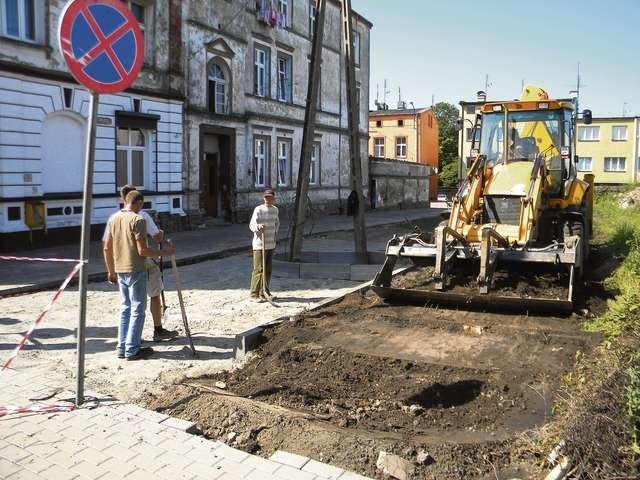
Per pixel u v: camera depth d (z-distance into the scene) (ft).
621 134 166.50
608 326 23.17
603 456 12.83
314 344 23.11
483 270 27.63
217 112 79.25
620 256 44.37
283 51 93.30
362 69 120.26
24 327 26.40
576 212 35.88
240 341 22.30
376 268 38.96
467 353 21.97
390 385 18.83
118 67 16.02
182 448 14.37
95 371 20.35
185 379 19.52
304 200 44.29
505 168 34.45
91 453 14.08
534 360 21.04
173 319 28.09
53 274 39.88
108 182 60.54
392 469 13.35
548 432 14.46
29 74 51.80
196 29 72.54
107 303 31.76
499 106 37.22
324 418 16.22
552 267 30.63
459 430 15.70
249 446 14.79
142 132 65.87
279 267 40.96
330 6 107.04
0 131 49.90
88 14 15.30
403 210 138.82
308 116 43.70
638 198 110.93
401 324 26.09
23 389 18.19
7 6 51.01
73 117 56.59
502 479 13.04
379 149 186.50
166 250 22.22
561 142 36.19
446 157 229.66
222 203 81.92
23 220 52.31
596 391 14.80
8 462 13.62
